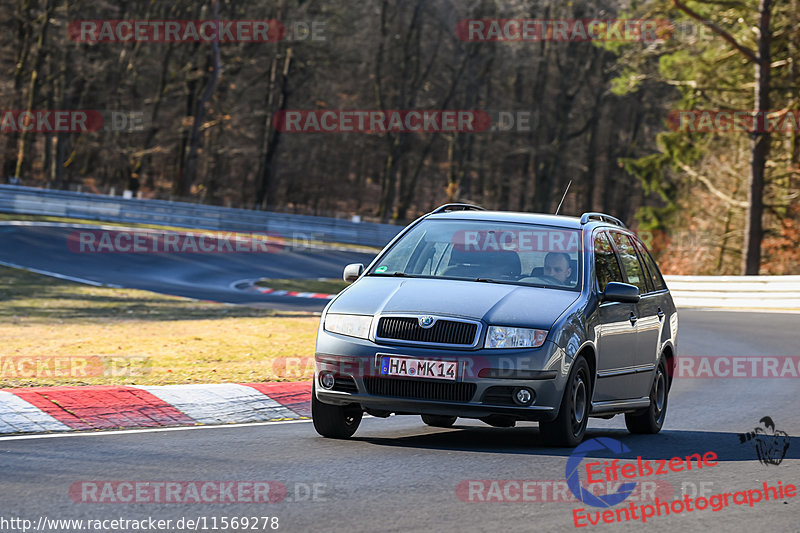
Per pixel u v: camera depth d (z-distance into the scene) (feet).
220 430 106.93
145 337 193.57
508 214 115.55
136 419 110.83
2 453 88.58
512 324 94.32
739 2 487.20
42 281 331.36
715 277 377.30
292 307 299.99
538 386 93.50
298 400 128.47
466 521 67.46
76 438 98.17
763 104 475.31
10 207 510.99
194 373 143.02
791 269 534.78
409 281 102.99
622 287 104.73
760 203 478.18
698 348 226.79
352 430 104.42
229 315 253.24
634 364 112.98
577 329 98.22
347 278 110.32
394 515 68.49
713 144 583.99
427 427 115.85
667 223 604.90
